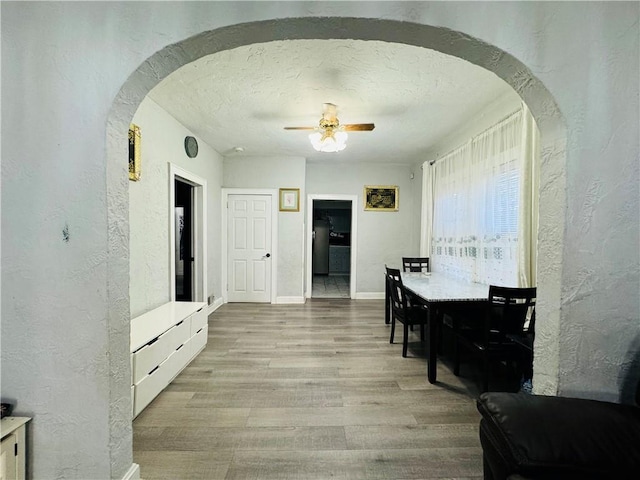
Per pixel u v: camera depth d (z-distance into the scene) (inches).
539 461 37.8
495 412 44.4
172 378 97.5
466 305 101.0
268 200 203.0
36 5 48.4
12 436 48.2
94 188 49.0
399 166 221.9
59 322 49.9
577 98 47.6
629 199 48.1
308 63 89.0
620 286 48.7
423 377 102.7
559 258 49.2
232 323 161.6
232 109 122.0
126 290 54.5
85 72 48.5
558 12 47.6
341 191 220.7
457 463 64.1
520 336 86.0
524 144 94.7
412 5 47.2
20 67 48.8
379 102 115.0
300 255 206.2
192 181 153.3
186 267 175.2
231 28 48.3
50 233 49.4
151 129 114.4
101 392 50.4
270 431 73.8
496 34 47.5
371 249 223.1
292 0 47.1
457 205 150.2
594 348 49.3
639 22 47.6
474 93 107.6
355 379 100.7
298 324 160.9
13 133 48.9
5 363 50.4
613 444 39.0
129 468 55.6
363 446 68.9
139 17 48.2
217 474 60.8
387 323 161.0
